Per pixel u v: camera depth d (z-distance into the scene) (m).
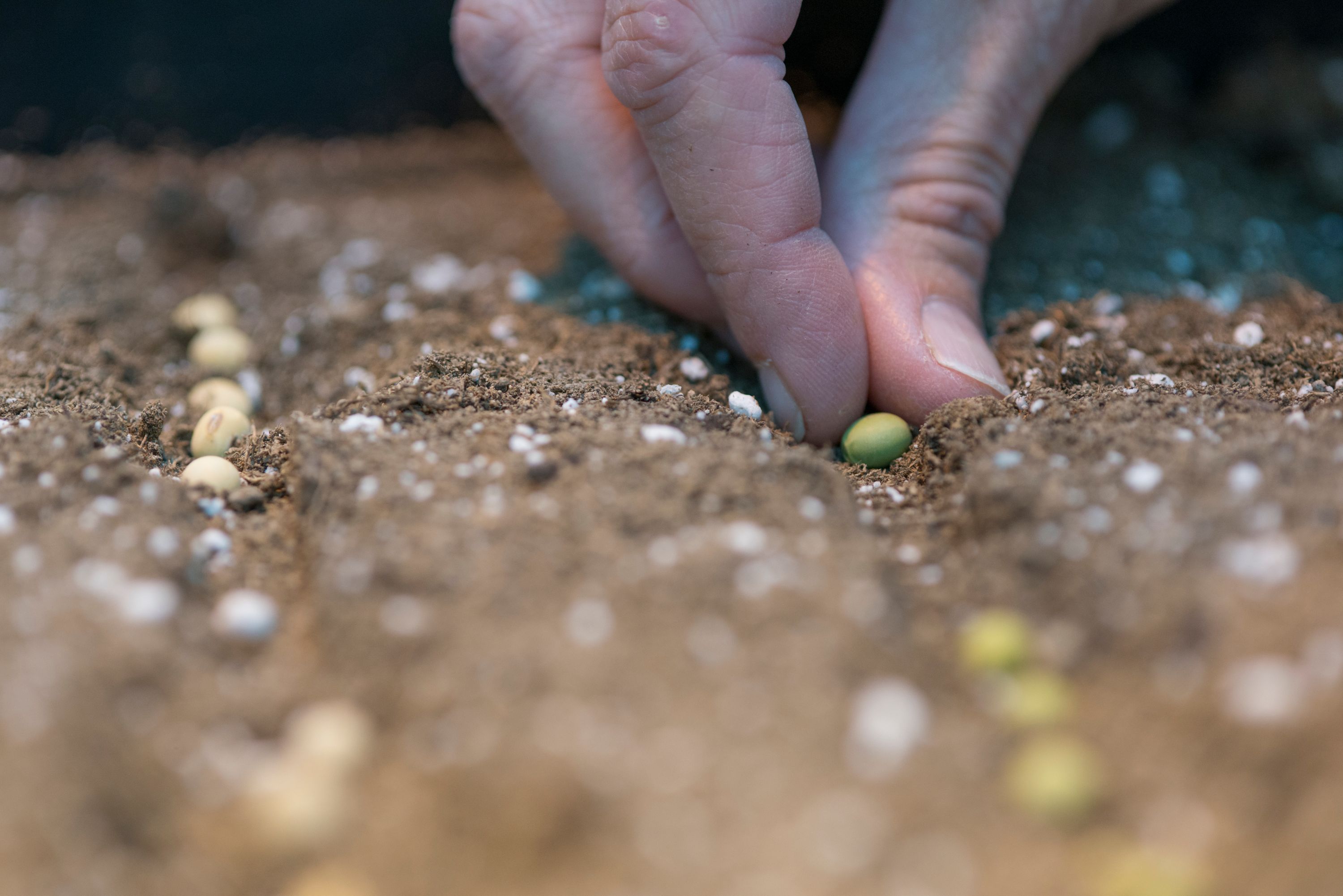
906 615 0.31
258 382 0.38
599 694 0.30
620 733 0.30
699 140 0.34
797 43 0.42
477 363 0.35
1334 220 0.41
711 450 0.33
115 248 0.41
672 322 0.37
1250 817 0.30
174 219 0.41
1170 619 0.31
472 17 0.35
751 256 0.34
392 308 0.38
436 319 0.38
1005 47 0.36
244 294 0.41
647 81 0.34
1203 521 0.31
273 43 0.45
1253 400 0.34
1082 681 0.31
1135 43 0.44
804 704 0.30
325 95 0.45
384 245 0.41
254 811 0.30
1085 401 0.34
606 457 0.33
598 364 0.36
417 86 0.45
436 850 0.30
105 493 0.33
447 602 0.31
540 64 0.35
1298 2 0.44
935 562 0.32
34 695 0.30
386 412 0.34
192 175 0.44
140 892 0.29
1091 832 0.30
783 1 0.34
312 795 0.30
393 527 0.32
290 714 0.31
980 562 0.32
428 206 0.43
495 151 0.45
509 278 0.39
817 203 0.34
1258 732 0.30
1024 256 0.39
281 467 0.34
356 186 0.44
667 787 0.30
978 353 0.35
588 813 0.30
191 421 0.36
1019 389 0.35
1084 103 0.42
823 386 0.35
